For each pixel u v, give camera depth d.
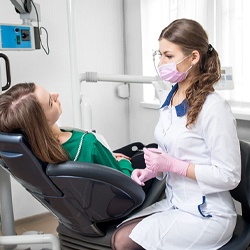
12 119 1.12
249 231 1.38
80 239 1.46
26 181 1.24
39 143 1.13
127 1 2.89
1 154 1.18
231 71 2.02
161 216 1.36
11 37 1.88
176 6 2.46
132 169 1.55
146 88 2.90
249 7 2.01
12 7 2.40
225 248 1.30
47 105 1.21
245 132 2.11
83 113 2.24
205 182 1.30
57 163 1.16
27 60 2.52
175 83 1.53
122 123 3.09
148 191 1.61
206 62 1.38
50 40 2.60
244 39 2.06
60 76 2.69
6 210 2.03
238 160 1.27
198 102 1.30
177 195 1.42
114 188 1.18
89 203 1.23
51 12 2.57
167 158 1.35
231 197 1.43
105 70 2.92
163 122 1.47
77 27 2.71
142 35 2.79
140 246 1.34
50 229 2.57
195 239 1.29
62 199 1.24
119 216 1.34
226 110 1.29
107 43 2.89
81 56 2.76
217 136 1.26
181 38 1.33
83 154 1.27
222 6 2.16
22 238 1.83
